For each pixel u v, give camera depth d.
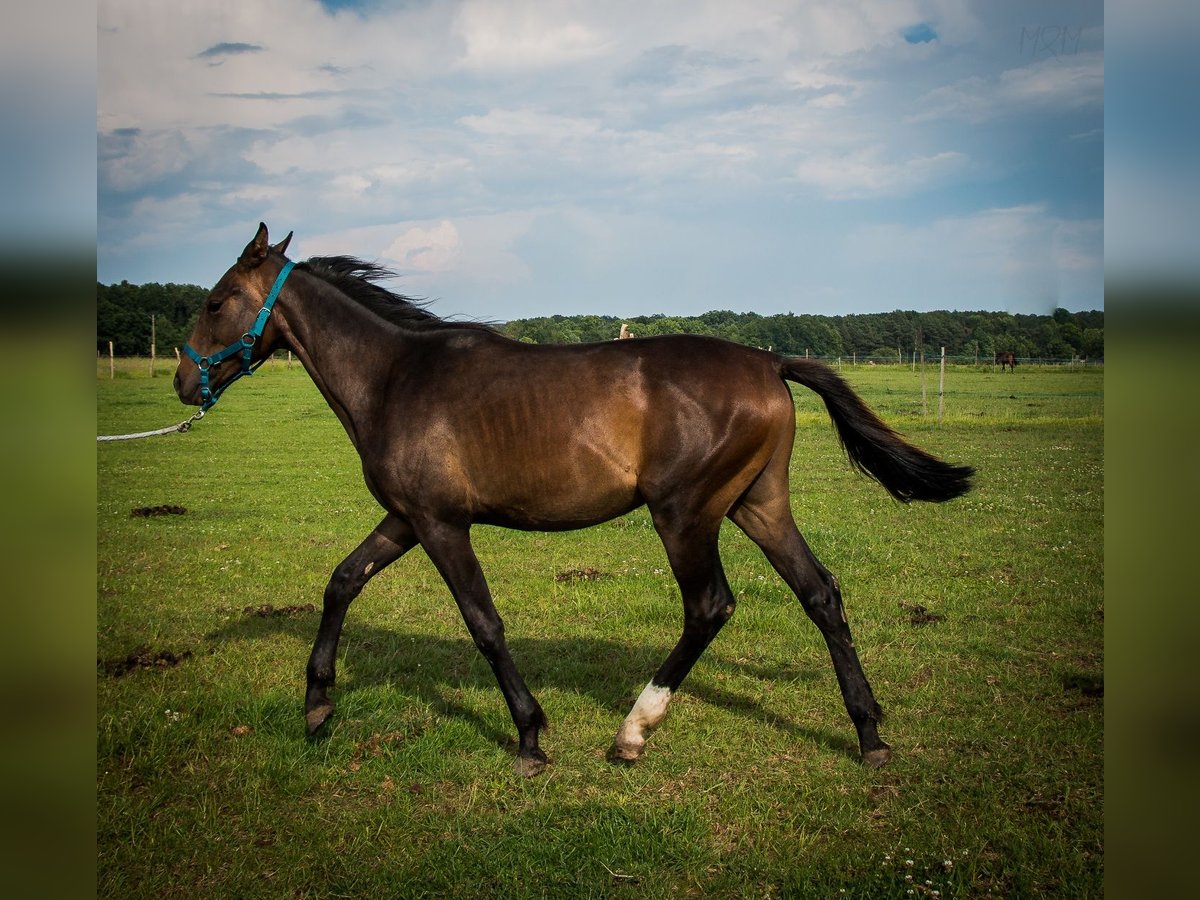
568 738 4.54
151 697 4.93
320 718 4.52
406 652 5.80
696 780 4.10
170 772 4.18
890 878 3.26
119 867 3.47
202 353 4.82
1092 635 5.82
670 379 4.12
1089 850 3.40
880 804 3.84
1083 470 12.65
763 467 4.28
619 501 4.26
